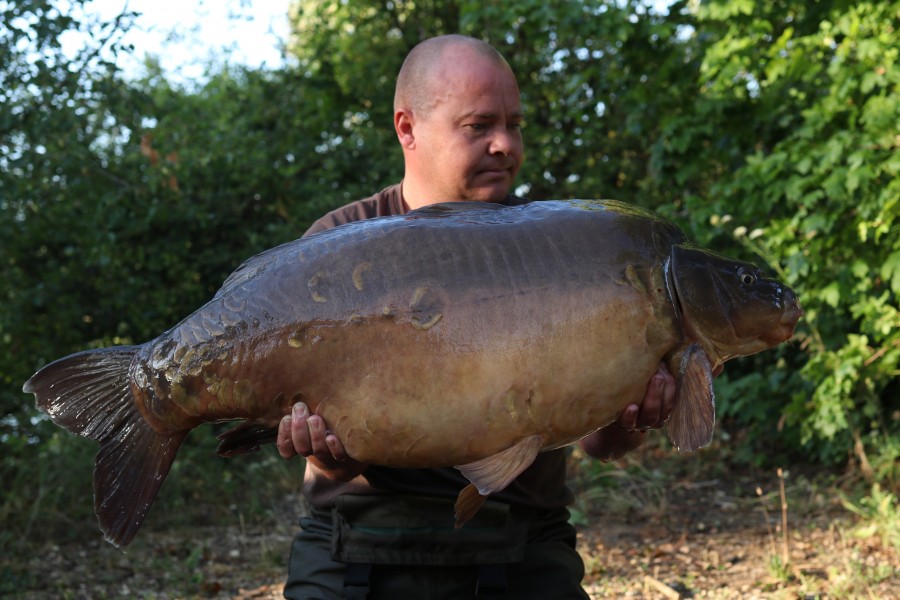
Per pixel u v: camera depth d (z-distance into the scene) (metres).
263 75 9.73
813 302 6.58
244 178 8.66
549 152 10.04
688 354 2.02
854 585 4.65
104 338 8.54
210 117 9.25
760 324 2.05
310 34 11.13
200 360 2.02
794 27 7.15
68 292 8.11
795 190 6.16
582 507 6.43
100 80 7.08
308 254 2.03
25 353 7.77
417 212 2.12
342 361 1.97
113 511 2.05
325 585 2.44
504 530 2.38
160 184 8.06
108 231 7.56
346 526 2.40
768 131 7.16
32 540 6.07
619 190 10.09
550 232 2.02
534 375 1.95
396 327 1.95
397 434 1.96
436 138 2.47
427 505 2.38
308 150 9.40
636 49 7.34
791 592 4.62
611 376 1.98
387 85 10.70
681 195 8.51
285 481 7.27
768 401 7.33
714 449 7.68
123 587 5.26
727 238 7.69
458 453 1.98
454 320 1.95
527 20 7.99
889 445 6.47
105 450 2.07
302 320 1.98
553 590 2.47
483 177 2.49
